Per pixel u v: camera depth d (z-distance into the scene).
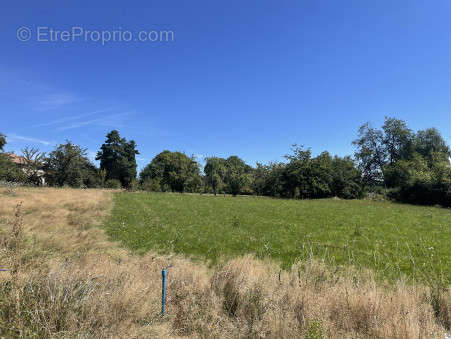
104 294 3.73
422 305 4.05
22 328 2.89
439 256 8.88
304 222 16.58
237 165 96.75
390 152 60.66
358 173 56.50
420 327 3.34
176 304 4.13
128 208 22.77
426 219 19.02
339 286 4.64
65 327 3.10
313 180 51.53
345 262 7.89
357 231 13.34
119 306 3.62
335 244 10.69
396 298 4.23
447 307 4.05
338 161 57.88
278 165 58.19
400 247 10.26
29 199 21.70
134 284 4.26
